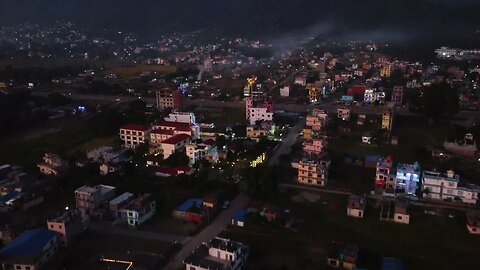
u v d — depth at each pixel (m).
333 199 137.88
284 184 149.12
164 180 154.38
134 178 148.75
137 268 101.69
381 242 113.25
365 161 165.00
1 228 116.44
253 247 111.44
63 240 113.25
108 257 107.44
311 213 129.00
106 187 139.50
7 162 175.00
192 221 125.56
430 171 146.12
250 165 162.75
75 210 123.19
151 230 121.50
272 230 119.44
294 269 102.19
